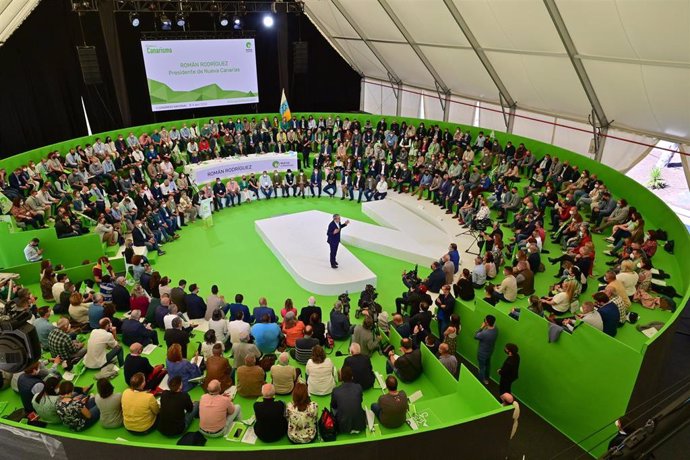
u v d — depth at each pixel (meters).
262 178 18.06
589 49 12.12
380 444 5.23
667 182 18.58
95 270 10.45
